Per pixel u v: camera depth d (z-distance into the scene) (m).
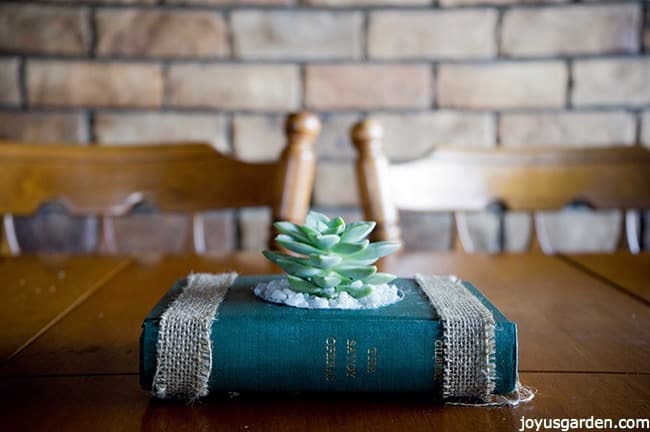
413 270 0.82
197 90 1.34
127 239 1.37
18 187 1.00
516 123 1.34
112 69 1.33
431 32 1.33
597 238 1.36
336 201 1.35
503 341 0.38
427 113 1.34
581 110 1.33
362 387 0.39
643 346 0.51
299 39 1.33
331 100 1.34
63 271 0.81
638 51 1.32
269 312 0.40
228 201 0.99
